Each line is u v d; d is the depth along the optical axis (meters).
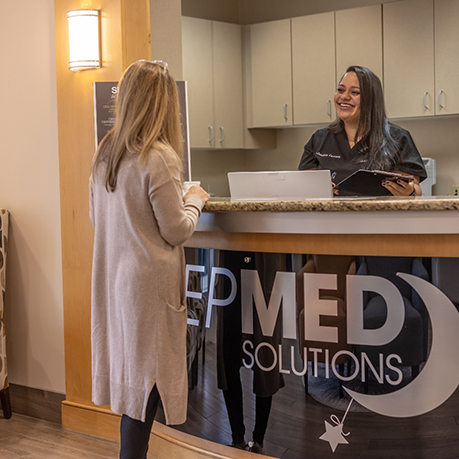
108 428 2.70
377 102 3.16
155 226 1.74
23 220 2.92
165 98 1.76
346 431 1.92
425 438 1.85
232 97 4.66
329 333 1.92
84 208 2.67
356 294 1.89
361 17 4.28
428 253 1.81
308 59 4.48
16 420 2.93
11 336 3.02
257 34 4.64
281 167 5.14
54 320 2.89
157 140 1.76
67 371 2.80
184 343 1.82
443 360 1.82
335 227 1.88
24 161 2.89
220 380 2.14
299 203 1.90
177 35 3.22
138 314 1.71
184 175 2.38
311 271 1.94
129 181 1.71
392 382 1.86
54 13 2.71
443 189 4.54
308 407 1.97
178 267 1.80
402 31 4.17
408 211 1.79
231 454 2.11
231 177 2.38
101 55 2.57
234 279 2.08
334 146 3.30
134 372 1.73
